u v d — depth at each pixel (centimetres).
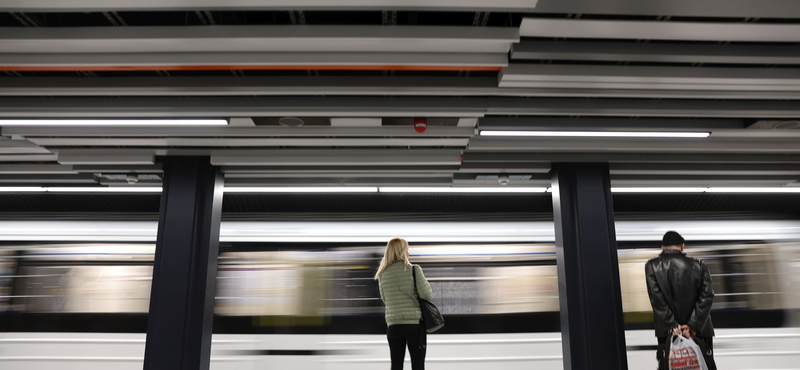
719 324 710
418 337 521
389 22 360
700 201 796
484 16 360
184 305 591
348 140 559
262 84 429
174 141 563
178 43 362
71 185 748
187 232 612
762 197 802
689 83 426
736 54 390
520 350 702
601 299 609
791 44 393
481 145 578
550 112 481
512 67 405
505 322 712
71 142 557
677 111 487
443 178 720
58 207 773
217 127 532
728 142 580
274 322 700
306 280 717
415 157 616
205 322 601
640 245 748
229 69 396
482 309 716
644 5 329
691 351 487
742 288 727
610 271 617
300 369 688
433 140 556
